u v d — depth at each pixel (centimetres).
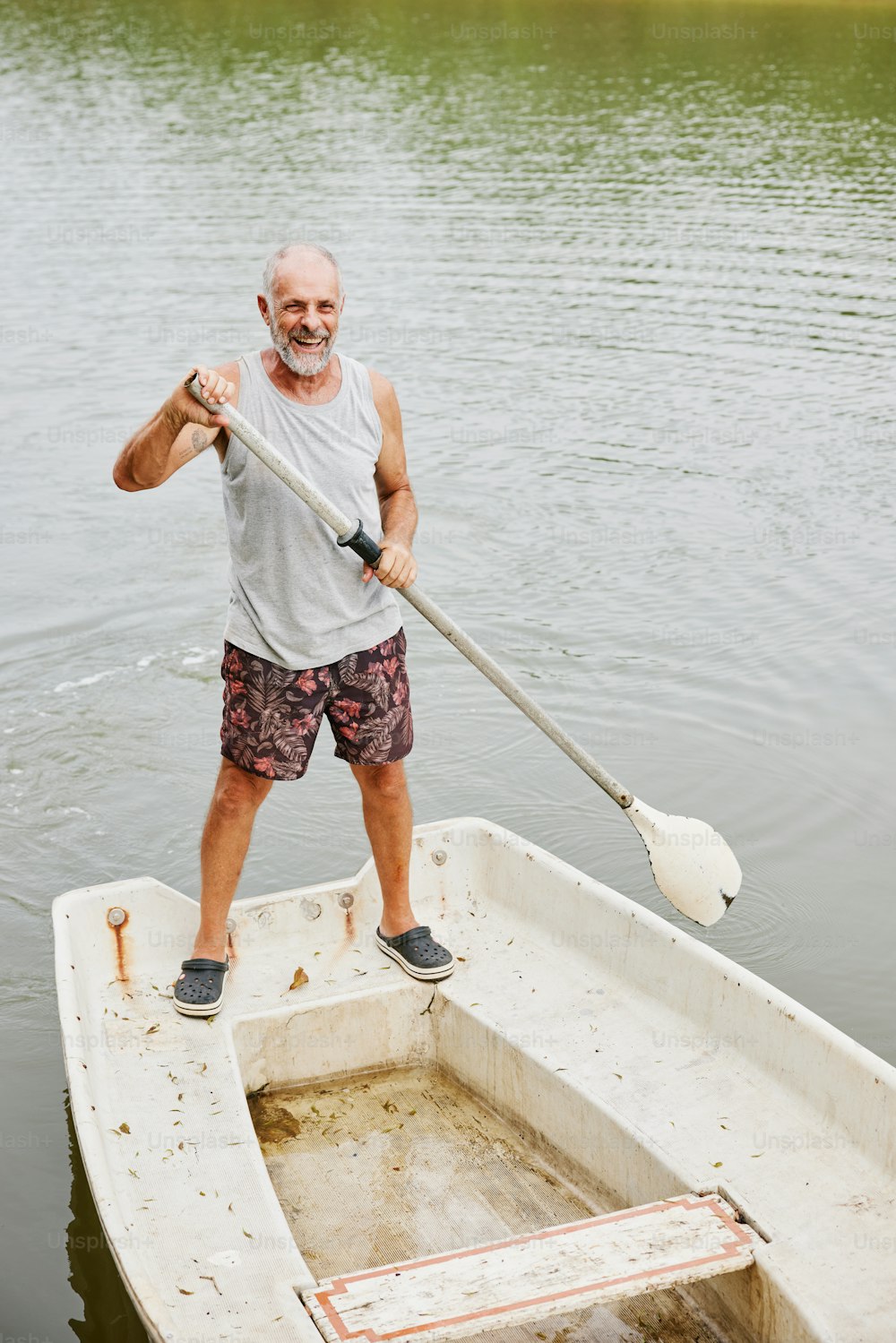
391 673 320
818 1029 283
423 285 1017
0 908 407
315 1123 316
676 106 1577
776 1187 265
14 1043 349
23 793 468
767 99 1597
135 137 1523
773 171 1308
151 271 1062
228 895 324
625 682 529
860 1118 273
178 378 853
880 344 885
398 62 1931
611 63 1848
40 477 731
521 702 321
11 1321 270
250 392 300
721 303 971
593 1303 235
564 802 460
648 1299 268
